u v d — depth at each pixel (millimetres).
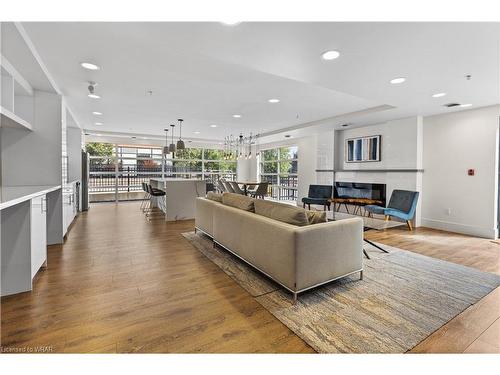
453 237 4613
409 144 5531
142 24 2055
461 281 2727
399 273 2934
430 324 1965
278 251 2406
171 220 5777
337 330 1890
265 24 2016
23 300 2252
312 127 6770
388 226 3787
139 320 1986
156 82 3758
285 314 2090
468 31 2104
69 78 3568
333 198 7129
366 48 2400
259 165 11219
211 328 1905
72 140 6691
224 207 3455
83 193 7012
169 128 7672
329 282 2684
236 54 2523
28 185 3760
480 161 4652
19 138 3707
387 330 1892
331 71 2932
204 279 2736
